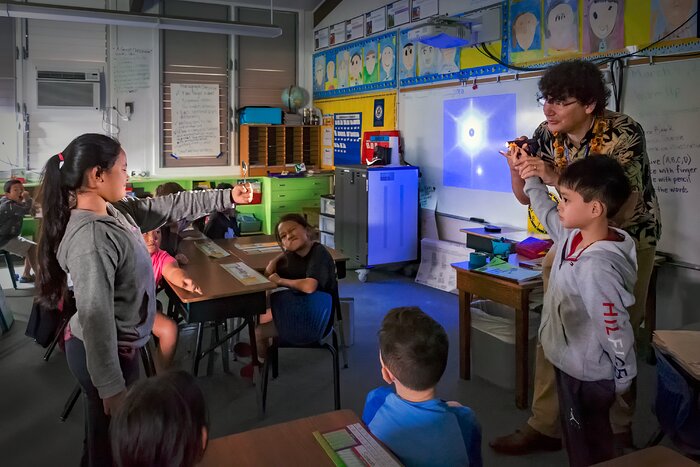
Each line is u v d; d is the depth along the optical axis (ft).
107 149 5.79
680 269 12.23
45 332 11.47
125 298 5.90
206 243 13.03
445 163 18.90
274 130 25.43
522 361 9.82
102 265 5.55
